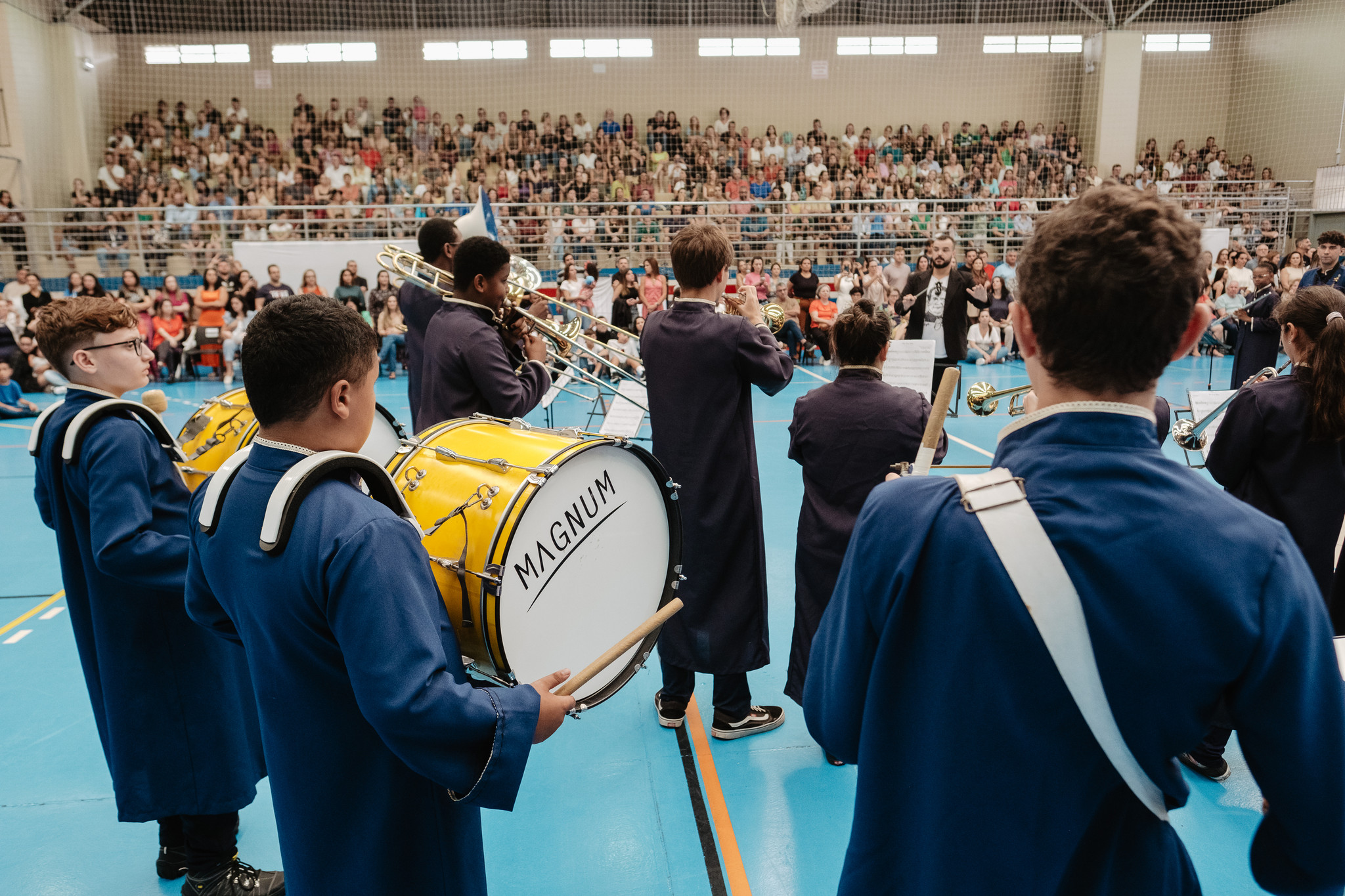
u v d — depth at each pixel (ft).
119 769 6.57
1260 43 60.34
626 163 59.72
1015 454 2.99
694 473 8.82
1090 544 2.68
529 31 61.93
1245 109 61.87
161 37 59.41
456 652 4.35
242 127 59.57
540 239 50.80
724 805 8.34
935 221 51.44
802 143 60.39
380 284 38.83
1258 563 2.62
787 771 8.91
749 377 8.83
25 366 34.42
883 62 62.80
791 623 12.67
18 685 10.89
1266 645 2.58
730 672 9.20
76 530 6.31
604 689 6.17
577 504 5.79
